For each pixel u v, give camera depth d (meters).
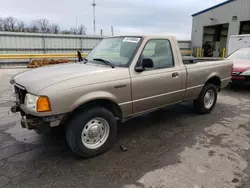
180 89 3.89
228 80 5.12
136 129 3.94
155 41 3.46
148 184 2.37
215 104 5.24
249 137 3.60
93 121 2.87
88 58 3.88
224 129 3.94
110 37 3.96
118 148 3.20
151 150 3.14
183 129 3.94
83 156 2.86
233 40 12.43
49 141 3.40
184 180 2.43
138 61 3.20
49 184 2.37
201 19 23.61
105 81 2.82
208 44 24.58
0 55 14.66
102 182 2.41
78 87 2.60
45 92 2.41
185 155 2.99
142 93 3.27
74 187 2.33
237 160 2.86
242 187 2.31
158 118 4.51
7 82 8.92
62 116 2.57
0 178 2.46
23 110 2.78
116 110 3.14
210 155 2.99
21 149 3.14
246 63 7.26
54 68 3.23
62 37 18.48
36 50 17.47
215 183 2.38
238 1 19.39
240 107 5.37
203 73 4.31
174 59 3.76
